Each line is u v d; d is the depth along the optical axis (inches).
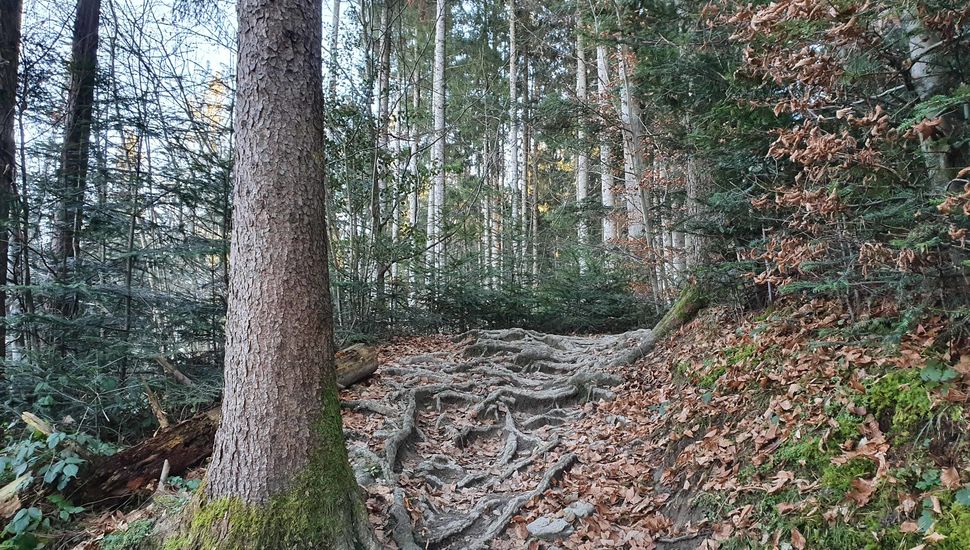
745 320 227.6
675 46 259.4
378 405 253.6
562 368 321.7
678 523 143.6
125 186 241.1
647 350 293.1
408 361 343.6
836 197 123.7
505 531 158.2
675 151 388.2
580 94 564.1
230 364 124.4
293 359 123.3
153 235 252.5
